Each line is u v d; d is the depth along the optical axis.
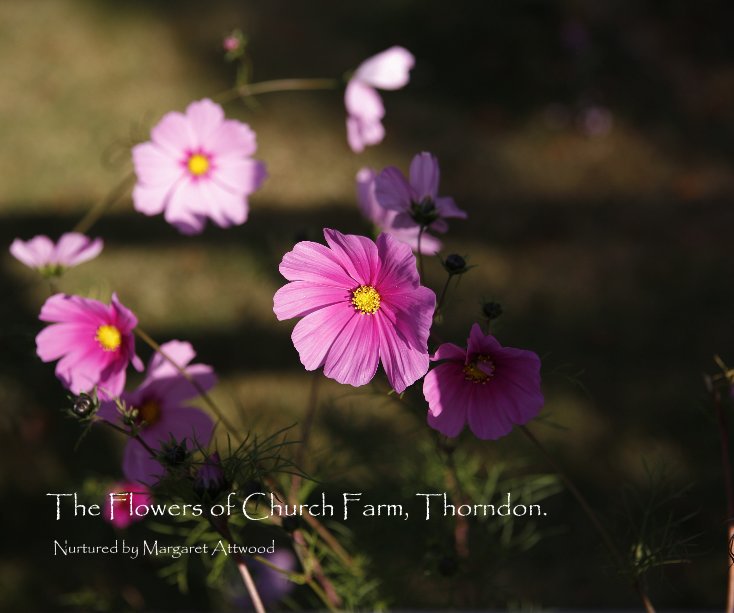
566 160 2.47
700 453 1.75
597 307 2.06
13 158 2.38
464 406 0.88
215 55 2.73
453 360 0.88
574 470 1.73
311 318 0.88
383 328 0.87
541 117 2.58
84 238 1.03
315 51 2.76
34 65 2.67
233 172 1.06
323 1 2.92
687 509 1.66
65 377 0.94
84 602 1.26
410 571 1.11
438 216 0.95
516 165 2.45
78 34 2.77
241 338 1.96
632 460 1.75
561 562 1.59
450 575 1.07
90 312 0.94
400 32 2.79
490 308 0.91
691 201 2.35
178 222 1.06
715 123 2.57
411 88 2.65
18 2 2.88
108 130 2.47
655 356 1.95
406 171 2.41
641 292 2.10
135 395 0.95
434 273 2.10
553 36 2.73
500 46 2.72
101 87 2.61
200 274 2.08
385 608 1.11
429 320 0.85
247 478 0.93
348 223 2.27
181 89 2.63
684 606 1.56
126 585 1.52
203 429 0.97
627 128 2.55
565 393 1.86
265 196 2.31
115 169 2.35
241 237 2.17
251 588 0.91
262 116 2.55
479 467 1.19
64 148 2.42
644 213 2.31
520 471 1.66
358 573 1.09
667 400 1.86
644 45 2.77
